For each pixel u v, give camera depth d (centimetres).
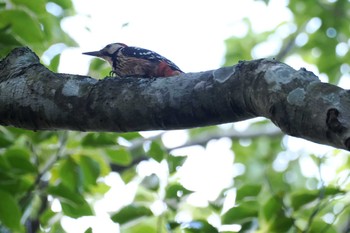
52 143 1268
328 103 519
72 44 1411
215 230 1048
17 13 1196
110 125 659
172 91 633
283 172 1886
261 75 582
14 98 694
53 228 1281
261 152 1986
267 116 568
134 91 648
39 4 1212
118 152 1235
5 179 1082
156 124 645
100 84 668
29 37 1202
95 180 1206
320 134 519
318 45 1870
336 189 1075
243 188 1091
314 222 1091
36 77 698
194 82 629
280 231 1063
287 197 1159
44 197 1270
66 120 674
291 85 552
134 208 1102
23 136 1219
